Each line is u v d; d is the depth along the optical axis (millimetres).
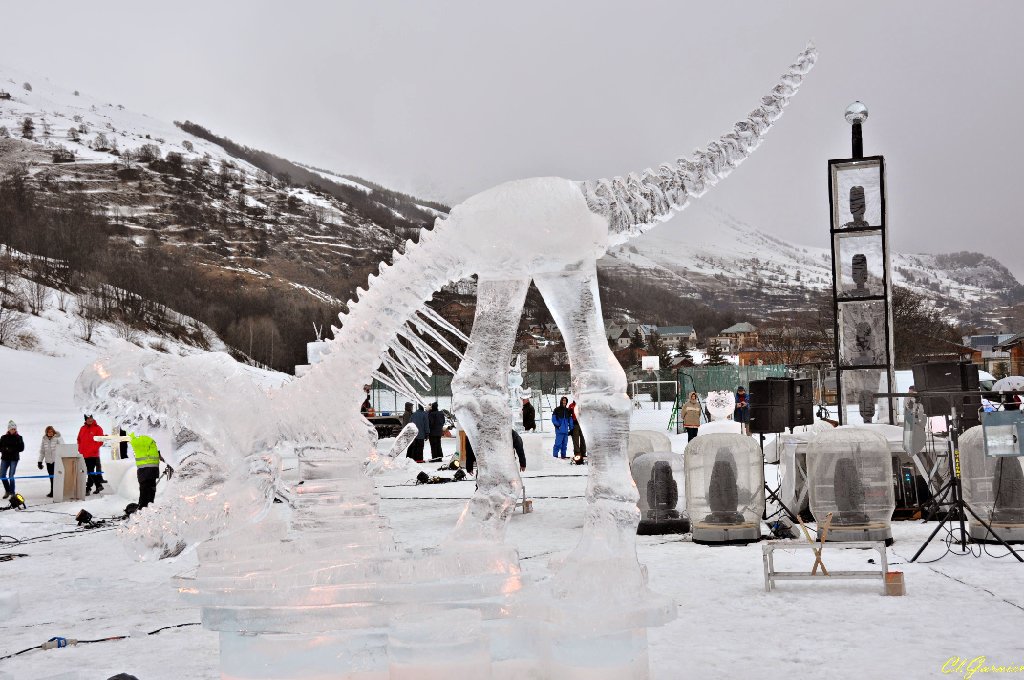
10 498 20984
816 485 11562
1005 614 7133
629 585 4426
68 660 6680
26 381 68625
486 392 5066
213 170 184250
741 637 6598
